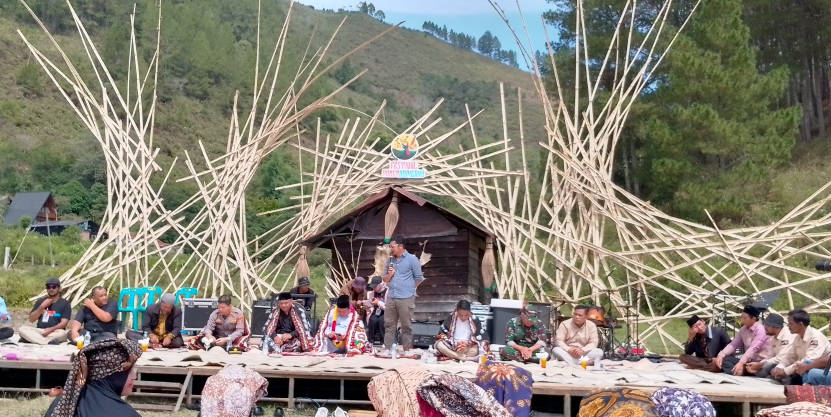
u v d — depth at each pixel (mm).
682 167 34156
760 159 34406
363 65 166000
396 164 17984
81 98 17938
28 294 25109
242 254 17656
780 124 35156
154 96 18594
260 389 6188
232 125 18609
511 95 156625
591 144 18188
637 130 37812
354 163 19141
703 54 35375
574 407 10336
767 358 11820
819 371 10555
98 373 5789
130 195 17672
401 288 13328
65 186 59406
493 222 18047
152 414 9852
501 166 52688
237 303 19203
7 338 14031
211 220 17703
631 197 17484
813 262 26250
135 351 5867
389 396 6434
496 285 17703
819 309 16141
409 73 170625
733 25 35844
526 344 13156
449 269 16812
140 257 17203
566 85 40219
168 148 73438
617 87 18859
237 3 123562
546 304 14234
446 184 19094
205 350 12914
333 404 10516
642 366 12844
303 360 11680
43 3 97375
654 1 41062
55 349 12164
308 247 17422
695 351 13141
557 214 18047
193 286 17766
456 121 130250
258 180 54469
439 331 15430
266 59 95812
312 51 134125
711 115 33094
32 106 75500
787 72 35875
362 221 17141
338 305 13336
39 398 10445
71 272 16953
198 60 89375
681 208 34312
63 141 69938
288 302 13234
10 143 66688
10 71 81938
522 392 7203
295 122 18828
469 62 189500
